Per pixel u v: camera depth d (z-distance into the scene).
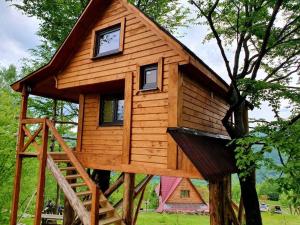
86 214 6.75
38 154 8.33
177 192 27.91
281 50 9.12
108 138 8.81
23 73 19.20
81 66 9.17
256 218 8.28
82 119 9.78
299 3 7.74
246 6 8.30
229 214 7.95
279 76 9.62
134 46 7.91
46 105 15.41
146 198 31.98
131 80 7.80
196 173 6.16
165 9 14.79
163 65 7.16
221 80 8.83
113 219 7.27
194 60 6.81
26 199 15.14
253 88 8.04
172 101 6.82
